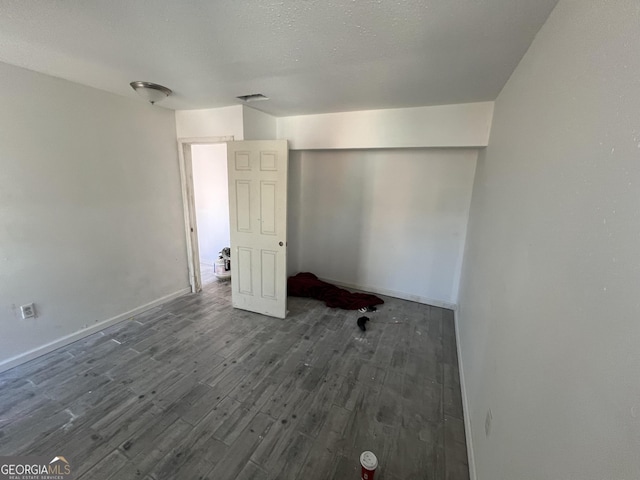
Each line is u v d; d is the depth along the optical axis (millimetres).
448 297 3727
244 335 2914
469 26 1330
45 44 1668
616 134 617
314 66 1889
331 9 1229
